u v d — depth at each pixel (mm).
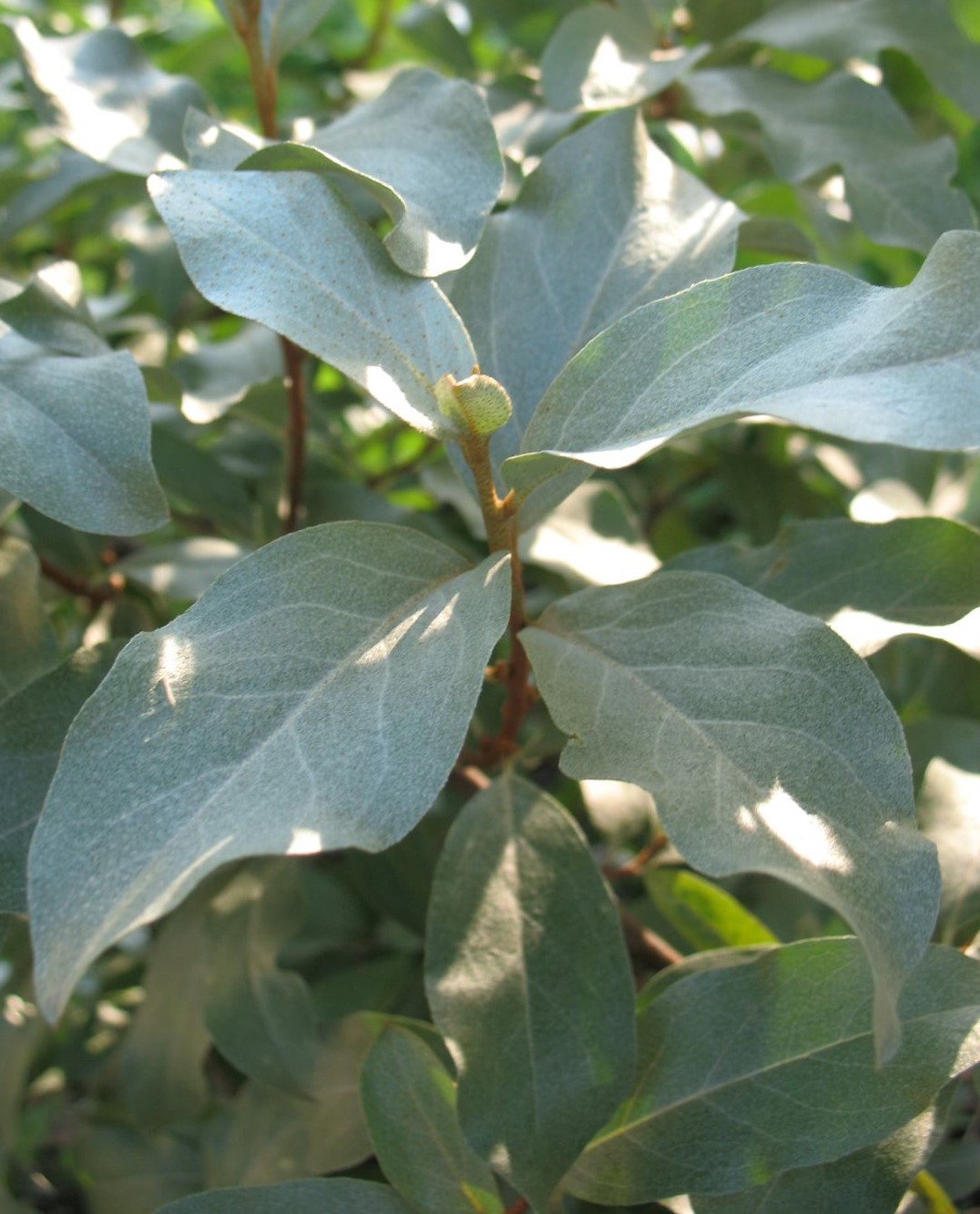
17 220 312
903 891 166
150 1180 307
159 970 277
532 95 323
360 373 188
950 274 166
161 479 319
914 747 279
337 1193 201
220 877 276
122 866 156
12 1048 306
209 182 193
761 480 385
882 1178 192
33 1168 360
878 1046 147
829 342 171
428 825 307
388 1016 224
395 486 384
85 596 304
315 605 182
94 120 262
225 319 399
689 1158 192
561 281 232
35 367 204
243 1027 257
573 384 189
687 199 239
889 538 231
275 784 163
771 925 305
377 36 417
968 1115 285
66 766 162
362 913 342
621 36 303
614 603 203
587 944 205
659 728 184
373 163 218
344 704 172
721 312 183
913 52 292
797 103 298
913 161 284
